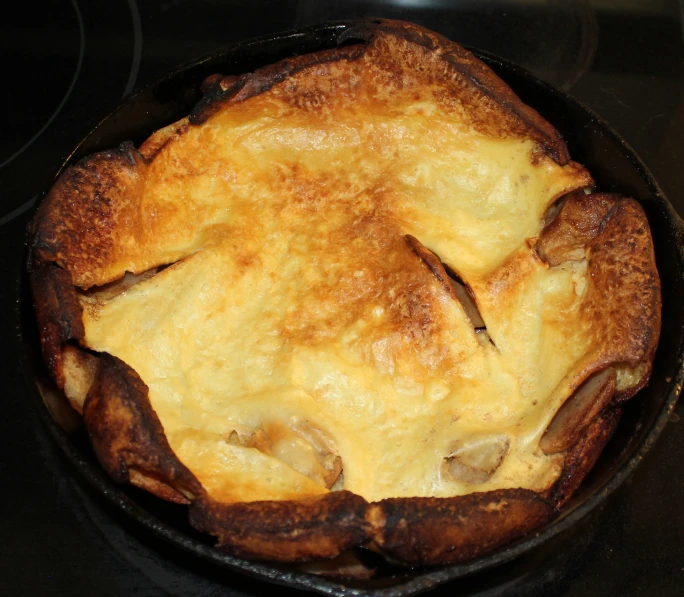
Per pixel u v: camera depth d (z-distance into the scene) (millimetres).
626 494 426
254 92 457
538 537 357
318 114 468
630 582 405
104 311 429
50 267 413
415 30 456
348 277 439
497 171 463
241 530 356
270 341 430
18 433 441
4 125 537
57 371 397
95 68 562
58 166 448
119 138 475
